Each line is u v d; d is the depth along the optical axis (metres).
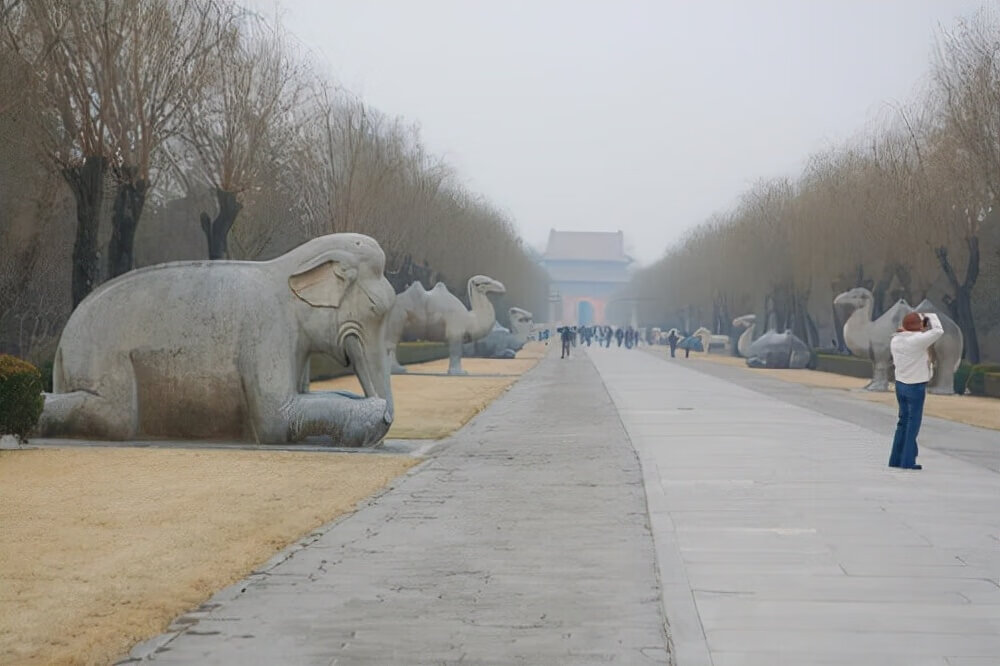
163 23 23.97
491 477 13.35
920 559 8.39
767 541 9.12
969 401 29.86
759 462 14.73
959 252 43.16
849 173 50.47
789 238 58.53
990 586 7.48
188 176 36.59
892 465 14.17
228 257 39.56
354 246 16.80
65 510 10.57
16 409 15.44
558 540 9.22
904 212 40.59
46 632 6.37
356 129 40.66
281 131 34.12
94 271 23.27
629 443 17.39
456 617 6.75
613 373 46.34
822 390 34.09
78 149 23.81
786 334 55.84
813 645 6.09
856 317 34.06
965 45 34.84
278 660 5.90
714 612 6.81
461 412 23.97
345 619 6.70
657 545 8.96
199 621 6.67
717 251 82.38
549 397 29.89
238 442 16.47
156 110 24.47
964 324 40.12
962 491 12.04
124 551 8.64
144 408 16.48
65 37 22.48
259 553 8.61
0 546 8.81
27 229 26.39
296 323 16.69
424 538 9.33
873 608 6.90
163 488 12.06
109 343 16.47
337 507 10.91
